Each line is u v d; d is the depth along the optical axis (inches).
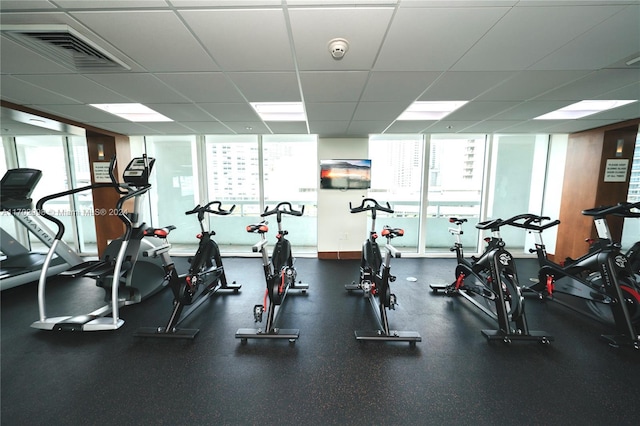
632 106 113.1
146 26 58.0
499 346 88.1
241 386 70.5
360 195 188.7
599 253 95.2
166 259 97.7
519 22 56.7
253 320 105.8
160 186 199.3
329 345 88.8
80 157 190.7
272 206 201.3
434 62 74.7
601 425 58.9
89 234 204.7
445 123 145.4
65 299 124.4
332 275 158.2
